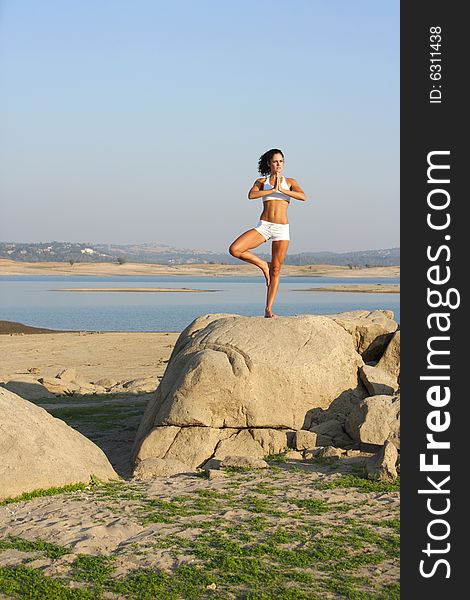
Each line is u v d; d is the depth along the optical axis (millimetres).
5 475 11320
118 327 53656
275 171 14656
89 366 30953
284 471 12547
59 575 8648
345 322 16016
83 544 9352
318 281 183000
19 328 47000
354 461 12766
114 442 15930
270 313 15203
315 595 8047
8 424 12039
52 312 68062
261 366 13836
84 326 54281
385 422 12984
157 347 37312
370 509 10609
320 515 10398
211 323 15266
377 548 9273
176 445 13484
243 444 13539
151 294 104125
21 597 8156
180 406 13602
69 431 13141
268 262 15125
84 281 163750
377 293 107812
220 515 10438
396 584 8312
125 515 10500
